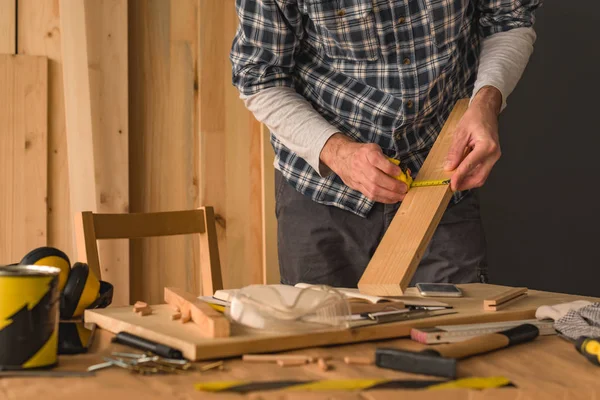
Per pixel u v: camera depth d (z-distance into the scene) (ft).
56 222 7.45
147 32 7.80
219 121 8.04
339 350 2.83
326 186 5.35
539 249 8.95
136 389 2.20
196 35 7.97
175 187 7.91
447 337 2.97
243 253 8.10
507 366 2.59
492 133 4.20
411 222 3.87
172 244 7.90
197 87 7.98
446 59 5.01
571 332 3.00
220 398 2.13
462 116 4.65
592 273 9.08
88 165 7.43
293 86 5.21
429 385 2.25
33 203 7.32
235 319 2.90
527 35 5.24
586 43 9.00
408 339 3.06
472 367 2.57
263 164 8.00
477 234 5.46
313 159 4.66
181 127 7.93
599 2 8.97
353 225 5.37
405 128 5.12
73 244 7.47
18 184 7.28
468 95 5.52
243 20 4.96
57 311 2.52
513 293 3.89
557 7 8.91
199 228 5.64
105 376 2.35
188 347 2.62
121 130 7.53
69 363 2.54
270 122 4.93
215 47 8.02
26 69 7.29
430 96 5.05
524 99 8.86
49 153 7.44
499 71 4.86
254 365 2.57
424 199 4.00
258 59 4.99
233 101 8.09
